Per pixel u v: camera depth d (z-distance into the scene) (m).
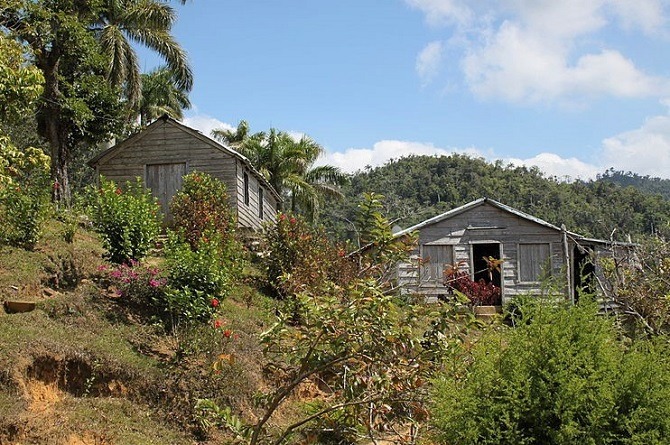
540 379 5.48
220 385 8.92
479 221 21.64
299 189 35.66
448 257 21.55
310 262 13.97
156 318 10.23
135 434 7.64
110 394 8.27
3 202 11.04
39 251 11.17
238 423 4.91
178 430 8.11
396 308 4.80
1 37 9.83
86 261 11.50
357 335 4.52
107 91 21.03
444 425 5.46
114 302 10.36
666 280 8.72
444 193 65.31
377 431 5.41
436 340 4.84
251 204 22.91
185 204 15.91
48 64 19.48
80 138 21.86
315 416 4.76
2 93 9.23
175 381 8.74
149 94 35.84
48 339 8.28
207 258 10.94
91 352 8.47
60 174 20.19
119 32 21.23
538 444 5.38
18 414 6.99
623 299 8.33
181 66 22.92
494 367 5.72
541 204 58.78
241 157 20.56
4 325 8.37
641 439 5.18
